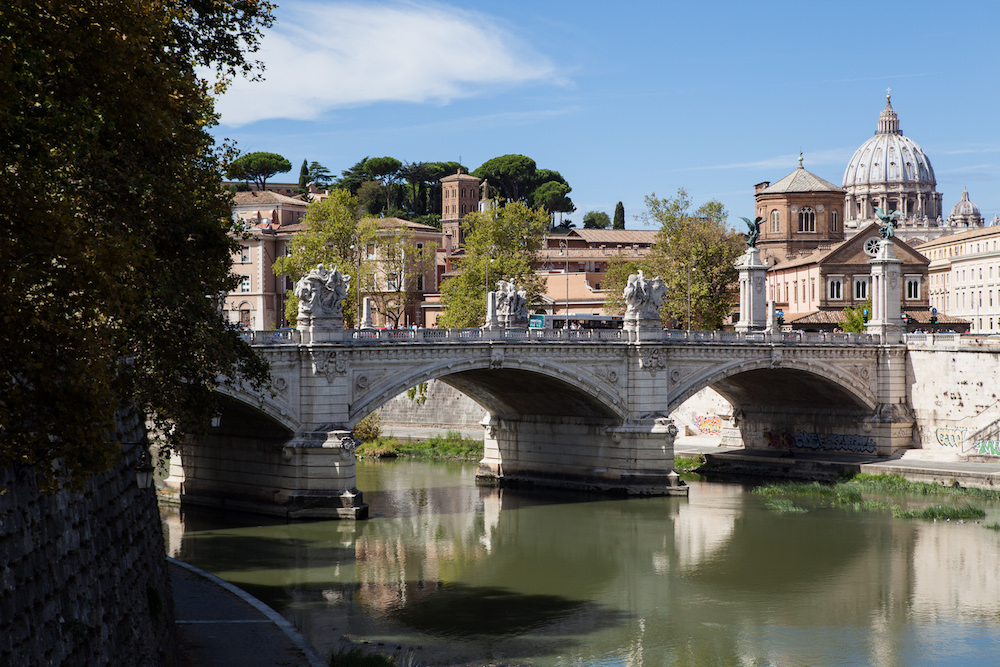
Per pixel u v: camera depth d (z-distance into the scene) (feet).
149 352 104.94
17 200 55.93
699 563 198.08
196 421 114.73
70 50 61.36
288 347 217.77
